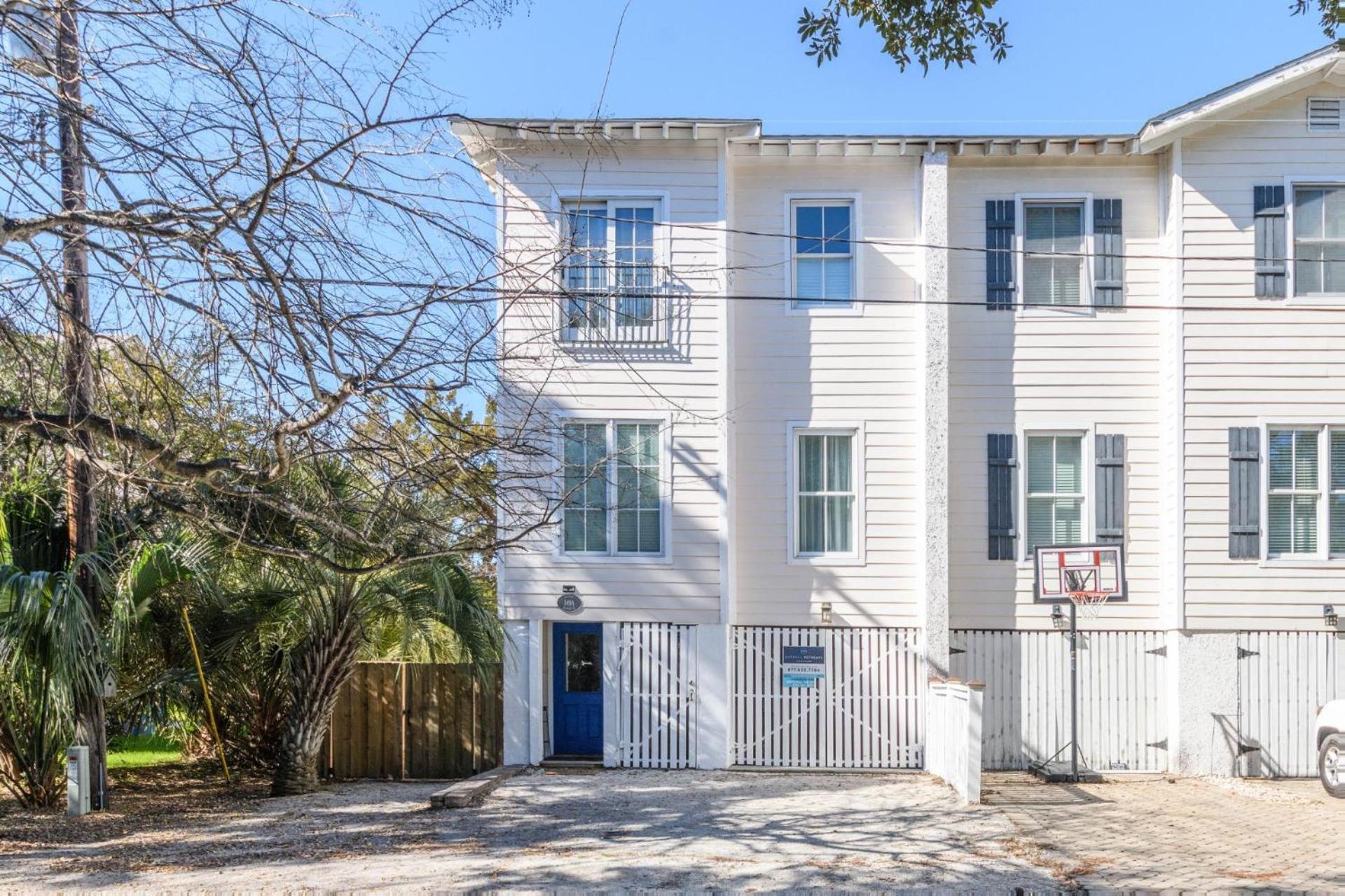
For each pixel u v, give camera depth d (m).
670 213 17.12
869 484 17.33
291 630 16.17
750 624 17.22
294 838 11.71
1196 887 9.18
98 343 8.84
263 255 7.98
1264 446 16.62
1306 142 16.89
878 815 12.74
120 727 15.98
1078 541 17.28
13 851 11.13
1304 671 16.47
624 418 16.91
